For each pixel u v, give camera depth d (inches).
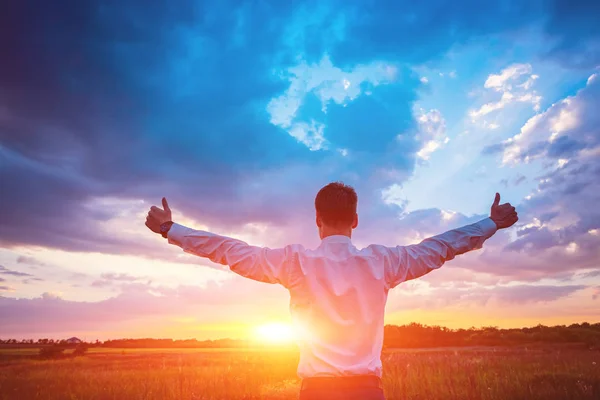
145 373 629.3
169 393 419.2
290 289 74.9
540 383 394.0
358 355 70.2
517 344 1728.6
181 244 78.7
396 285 76.8
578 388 364.8
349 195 79.5
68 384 509.0
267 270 75.1
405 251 77.2
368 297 73.0
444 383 400.8
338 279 73.5
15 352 1905.8
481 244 80.7
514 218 82.4
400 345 1900.8
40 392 465.4
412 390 371.6
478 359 662.5
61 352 1528.1
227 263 76.5
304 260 74.8
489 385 388.5
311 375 69.8
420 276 77.8
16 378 609.3
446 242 78.2
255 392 412.8
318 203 79.7
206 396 401.1
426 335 1959.9
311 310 72.5
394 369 484.7
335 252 75.8
